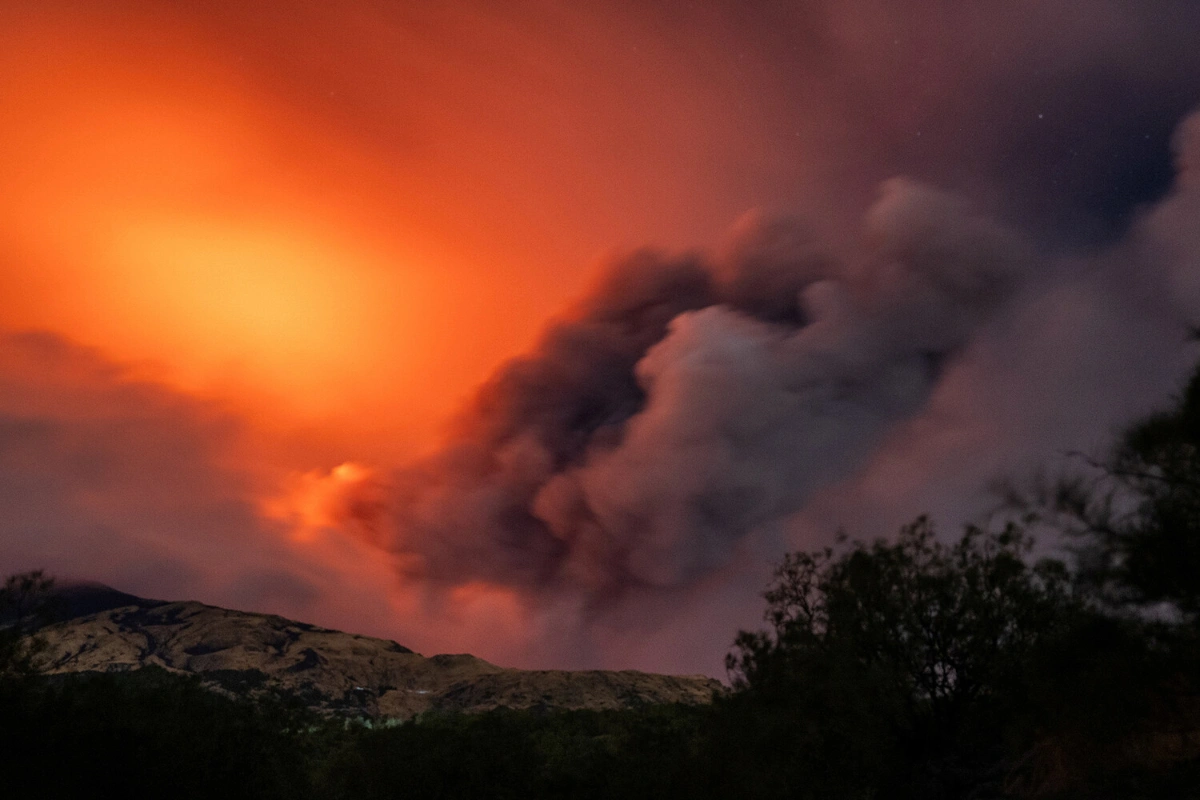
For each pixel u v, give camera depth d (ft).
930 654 46.93
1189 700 27.09
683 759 45.65
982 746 44.91
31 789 44.55
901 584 47.65
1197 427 25.82
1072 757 30.94
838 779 41.83
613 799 49.06
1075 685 28.60
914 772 43.96
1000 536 44.88
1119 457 27.55
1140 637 26.73
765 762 42.37
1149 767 28.53
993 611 44.27
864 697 43.19
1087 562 27.40
